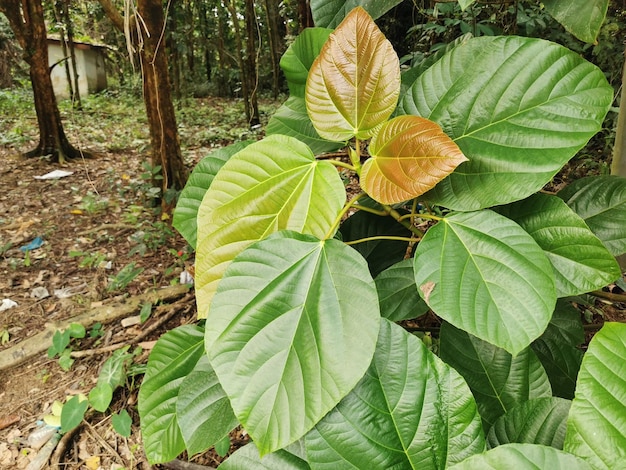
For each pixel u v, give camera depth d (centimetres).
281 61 86
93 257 329
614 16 308
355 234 104
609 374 52
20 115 906
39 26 561
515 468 45
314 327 57
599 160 324
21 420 206
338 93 70
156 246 346
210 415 78
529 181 62
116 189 486
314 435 56
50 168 569
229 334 58
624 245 84
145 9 364
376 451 55
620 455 48
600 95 62
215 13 1202
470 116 68
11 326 267
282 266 61
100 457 184
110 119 925
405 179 61
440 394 57
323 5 87
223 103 1159
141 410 96
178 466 169
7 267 327
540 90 65
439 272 63
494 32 271
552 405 64
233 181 69
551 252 70
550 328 100
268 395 55
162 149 401
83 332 242
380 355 59
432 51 272
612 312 204
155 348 97
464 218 66
